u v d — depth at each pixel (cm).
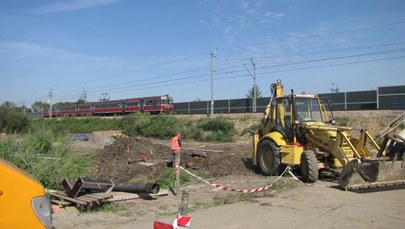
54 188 1081
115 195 1000
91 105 7912
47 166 1108
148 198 1016
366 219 803
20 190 384
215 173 1527
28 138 1306
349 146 1188
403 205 913
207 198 1023
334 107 4766
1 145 1188
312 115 1422
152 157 2005
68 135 1528
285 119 1414
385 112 3438
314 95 1452
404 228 743
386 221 789
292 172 1366
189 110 6806
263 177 1366
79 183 892
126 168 1648
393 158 1080
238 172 1510
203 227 754
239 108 5994
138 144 2142
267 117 1541
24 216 381
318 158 1311
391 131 1115
